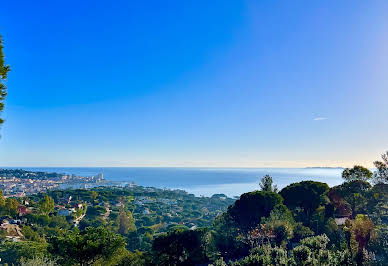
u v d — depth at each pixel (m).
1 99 9.24
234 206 43.34
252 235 32.38
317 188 41.38
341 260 16.05
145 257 29.42
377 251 20.56
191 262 31.61
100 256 17.30
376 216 31.94
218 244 34.72
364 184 36.84
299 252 15.51
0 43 9.18
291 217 35.47
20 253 35.88
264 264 18.39
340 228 30.11
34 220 81.69
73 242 16.20
